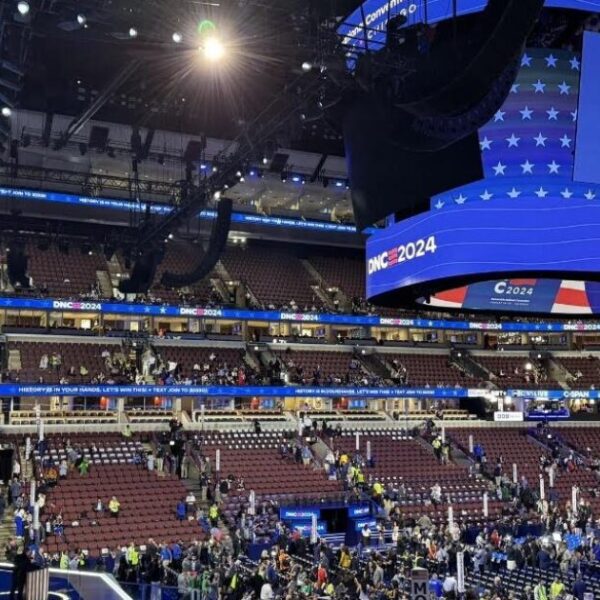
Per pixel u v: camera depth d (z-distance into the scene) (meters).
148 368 41.94
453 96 11.98
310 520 33.69
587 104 14.13
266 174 46.06
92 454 35.31
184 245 35.84
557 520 32.25
